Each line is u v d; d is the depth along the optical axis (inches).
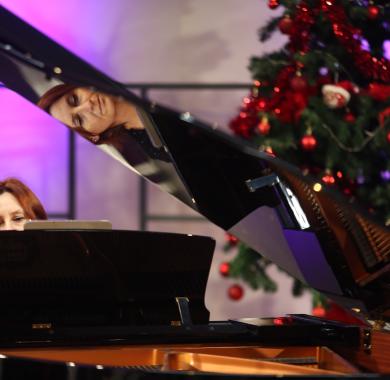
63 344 232.5
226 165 224.8
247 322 252.7
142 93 549.3
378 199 398.3
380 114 386.0
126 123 231.0
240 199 233.9
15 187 358.9
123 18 546.3
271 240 239.0
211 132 192.7
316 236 223.8
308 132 376.8
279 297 548.4
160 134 227.1
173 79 549.0
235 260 418.9
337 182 408.2
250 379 173.6
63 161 542.9
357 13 373.1
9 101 537.6
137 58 547.8
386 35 402.6
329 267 230.1
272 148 388.8
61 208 543.8
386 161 409.4
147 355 232.5
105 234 249.6
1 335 237.9
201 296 263.1
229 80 548.1
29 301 245.8
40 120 540.4
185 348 233.9
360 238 214.4
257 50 546.6
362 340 238.4
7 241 242.7
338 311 416.2
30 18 540.7
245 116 400.8
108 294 252.7
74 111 235.6
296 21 372.8
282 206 225.0
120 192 548.1
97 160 545.3
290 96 377.7
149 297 256.8
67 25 543.5
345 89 374.6
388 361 228.5
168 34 548.1
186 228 550.3
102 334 235.5
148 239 253.3
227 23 547.8
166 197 550.3
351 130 394.0
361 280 225.9
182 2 547.8
